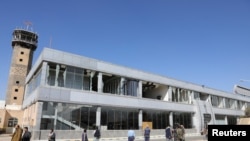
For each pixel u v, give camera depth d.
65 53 31.48
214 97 58.50
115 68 36.69
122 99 35.94
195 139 30.11
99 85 34.03
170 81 45.91
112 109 34.59
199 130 47.22
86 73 33.84
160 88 47.16
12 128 45.34
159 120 41.50
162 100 42.69
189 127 47.53
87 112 31.33
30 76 38.56
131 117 36.88
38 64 31.47
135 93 38.81
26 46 68.69
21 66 65.06
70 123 29.11
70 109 29.70
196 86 52.56
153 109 40.19
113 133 32.75
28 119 33.78
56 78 30.12
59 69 30.97
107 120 33.38
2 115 45.50
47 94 28.03
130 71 38.84
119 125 34.62
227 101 63.09
